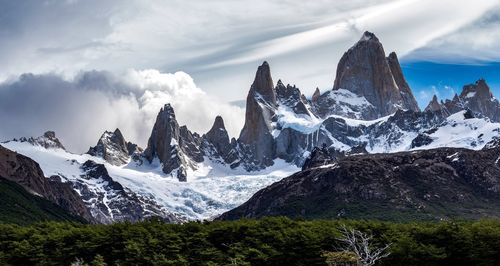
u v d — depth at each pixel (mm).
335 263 172500
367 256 169125
